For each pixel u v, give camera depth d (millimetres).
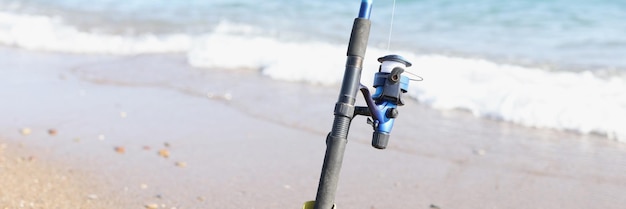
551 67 5090
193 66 5352
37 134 3445
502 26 7059
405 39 6375
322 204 1710
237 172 2947
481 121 3896
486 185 2875
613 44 6031
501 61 5340
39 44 6305
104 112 3939
